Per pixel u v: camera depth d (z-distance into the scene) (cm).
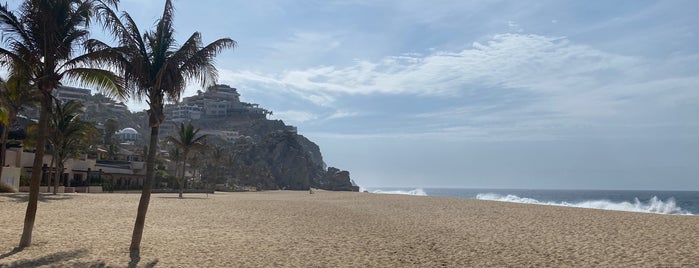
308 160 18375
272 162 16838
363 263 1302
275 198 6028
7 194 3500
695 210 8538
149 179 1412
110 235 1741
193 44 1392
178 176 10912
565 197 17162
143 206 1412
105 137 11769
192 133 5997
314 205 4031
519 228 2127
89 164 6669
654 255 1352
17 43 1332
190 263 1264
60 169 4888
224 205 3800
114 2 1362
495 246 1595
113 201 3769
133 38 1377
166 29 1416
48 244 1463
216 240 1705
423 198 5794
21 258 1225
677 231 1891
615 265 1230
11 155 4509
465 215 2895
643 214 2875
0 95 2722
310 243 1672
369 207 3778
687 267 1182
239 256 1385
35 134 4394
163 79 1374
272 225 2272
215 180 12044
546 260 1323
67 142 4619
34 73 1402
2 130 4172
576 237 1784
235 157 15850
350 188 18750
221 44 1423
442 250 1521
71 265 1175
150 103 1376
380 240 1758
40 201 3209
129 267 1189
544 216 2738
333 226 2256
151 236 1759
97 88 1459
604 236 1794
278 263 1290
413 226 2258
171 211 3006
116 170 7750
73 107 4353
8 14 1314
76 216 2397
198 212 2989
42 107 1380
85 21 1399
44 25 1297
